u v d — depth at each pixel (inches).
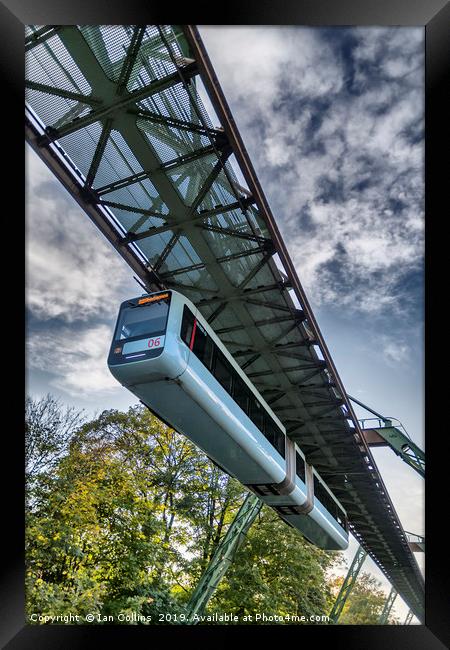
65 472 657.0
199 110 452.4
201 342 533.3
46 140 465.4
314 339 736.3
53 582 586.9
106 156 495.5
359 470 1120.8
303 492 831.1
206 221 559.5
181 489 849.5
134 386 504.7
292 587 912.9
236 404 602.5
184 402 522.0
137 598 603.5
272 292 668.7
